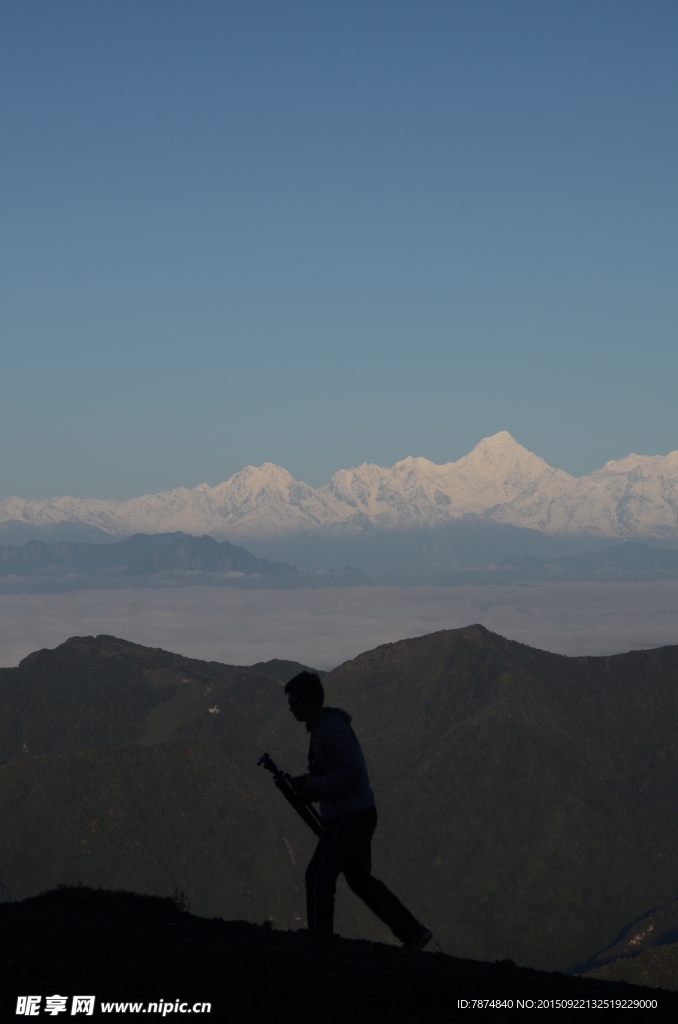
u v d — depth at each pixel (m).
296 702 10.60
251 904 137.25
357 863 10.30
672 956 99.44
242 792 155.25
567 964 136.12
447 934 142.38
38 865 137.12
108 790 150.75
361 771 10.19
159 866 140.62
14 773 152.00
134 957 8.27
